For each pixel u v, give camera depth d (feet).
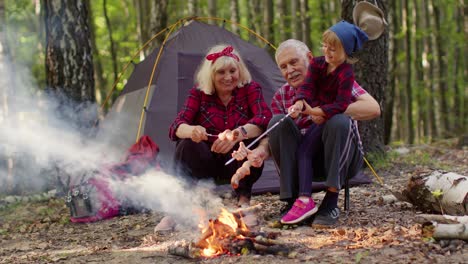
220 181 13.66
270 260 10.27
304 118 13.33
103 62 64.85
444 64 58.23
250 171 13.14
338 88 12.30
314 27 54.03
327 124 12.16
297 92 12.59
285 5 48.21
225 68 13.15
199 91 13.65
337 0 56.90
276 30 50.39
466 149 28.32
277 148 12.59
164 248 11.93
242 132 12.68
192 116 13.52
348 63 12.30
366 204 15.11
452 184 12.66
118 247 12.67
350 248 10.72
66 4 22.71
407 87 53.72
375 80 22.62
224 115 13.65
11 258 12.60
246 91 13.60
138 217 16.10
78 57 22.95
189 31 20.58
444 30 55.83
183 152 13.10
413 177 13.57
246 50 20.39
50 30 22.91
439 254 10.02
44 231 15.78
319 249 10.83
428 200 13.16
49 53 23.04
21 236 15.34
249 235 11.16
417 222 11.16
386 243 10.87
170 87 19.48
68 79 22.89
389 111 38.37
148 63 20.86
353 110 12.35
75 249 13.00
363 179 18.90
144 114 19.30
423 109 63.05
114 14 65.31
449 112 60.44
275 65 20.56
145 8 46.21
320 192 17.71
